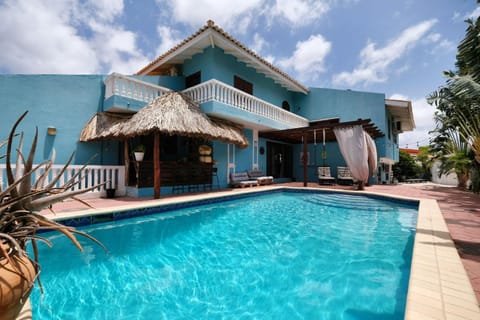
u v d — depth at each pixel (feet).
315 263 12.16
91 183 25.16
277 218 21.68
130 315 8.18
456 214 17.89
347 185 42.60
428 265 8.47
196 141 34.63
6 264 4.99
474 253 10.05
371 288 9.66
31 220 5.91
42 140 25.86
